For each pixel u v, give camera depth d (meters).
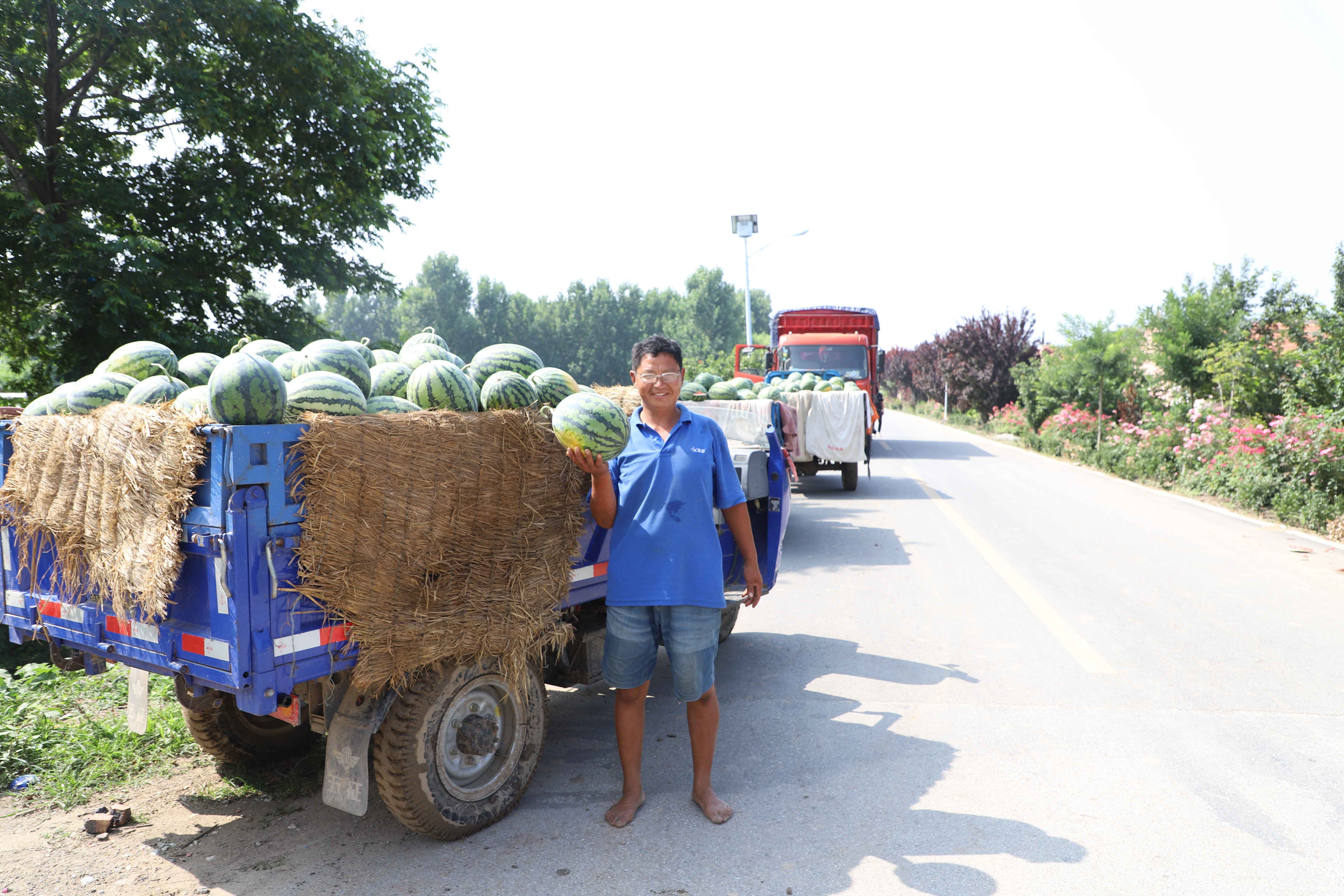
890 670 5.96
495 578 3.66
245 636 2.91
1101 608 7.53
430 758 3.51
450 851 3.61
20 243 12.48
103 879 3.38
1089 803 3.99
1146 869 3.42
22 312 13.38
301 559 3.05
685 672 3.74
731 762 4.50
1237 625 6.97
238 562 2.88
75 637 3.67
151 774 4.41
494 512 3.63
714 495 3.91
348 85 15.05
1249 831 3.72
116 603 3.29
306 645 3.10
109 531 3.28
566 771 4.44
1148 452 17.80
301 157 15.23
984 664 6.06
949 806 3.98
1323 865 3.44
